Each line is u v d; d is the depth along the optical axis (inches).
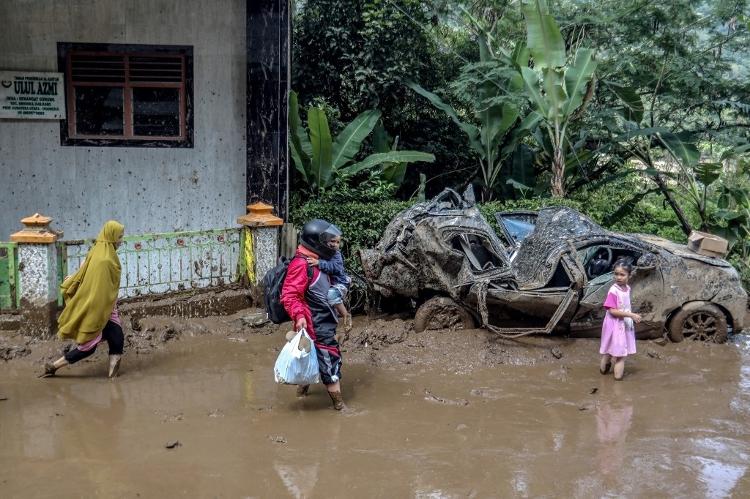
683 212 510.9
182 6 363.3
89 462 197.0
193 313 329.1
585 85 451.5
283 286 232.1
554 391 261.1
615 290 269.7
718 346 313.1
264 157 373.1
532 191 494.3
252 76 365.1
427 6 523.2
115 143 369.7
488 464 200.7
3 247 285.9
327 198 389.4
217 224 384.5
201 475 190.7
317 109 394.3
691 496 184.4
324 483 187.8
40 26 356.5
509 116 461.1
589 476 194.2
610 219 488.4
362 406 243.0
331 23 505.7
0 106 357.4
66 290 255.1
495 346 298.4
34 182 366.3
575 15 521.3
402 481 189.6
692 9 488.7
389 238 322.0
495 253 305.9
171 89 370.9
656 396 257.6
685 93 489.7
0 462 196.1
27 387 253.4
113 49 362.9
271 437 215.5
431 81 539.8
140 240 327.3
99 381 261.6
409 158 430.3
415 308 344.8
